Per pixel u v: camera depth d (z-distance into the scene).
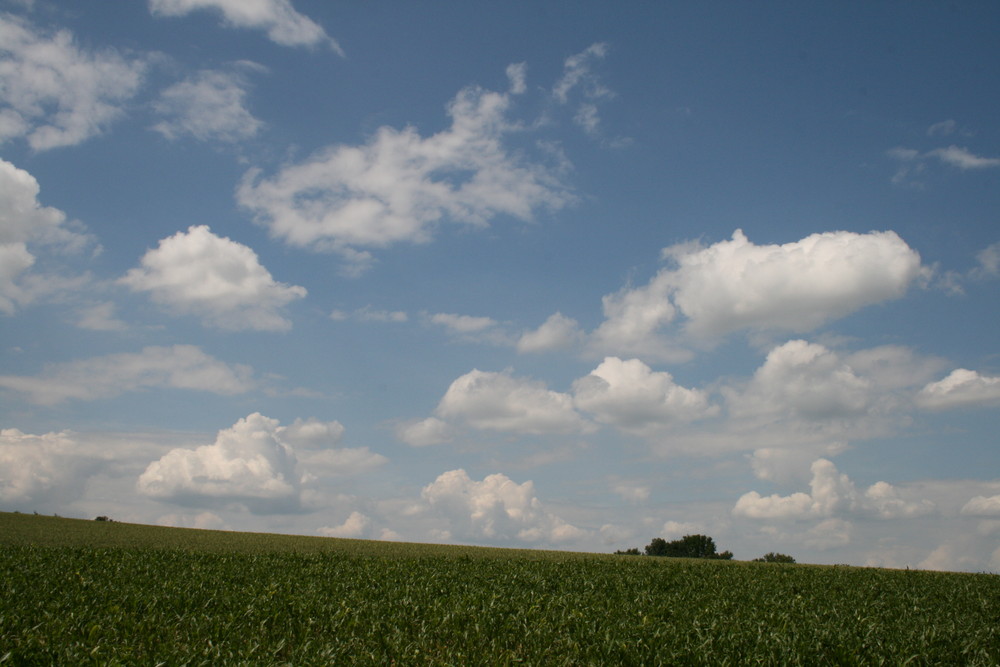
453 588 17.02
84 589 14.75
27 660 8.85
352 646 10.36
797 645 10.86
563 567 25.09
